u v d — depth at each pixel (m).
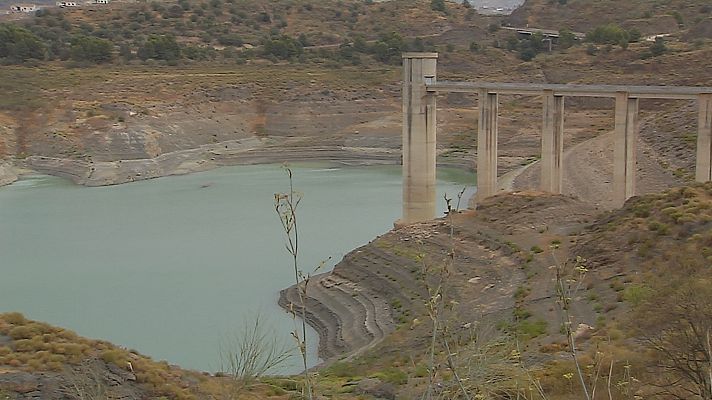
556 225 62.53
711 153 60.62
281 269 71.56
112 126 140.50
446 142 148.62
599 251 49.97
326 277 66.31
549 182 71.19
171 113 153.25
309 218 93.81
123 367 27.97
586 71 155.62
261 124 163.62
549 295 46.44
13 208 104.81
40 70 164.38
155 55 184.12
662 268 42.69
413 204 80.31
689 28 182.25
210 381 29.73
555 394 25.75
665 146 95.06
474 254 60.38
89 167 130.25
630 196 64.56
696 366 20.72
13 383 25.30
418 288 57.22
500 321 43.94
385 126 157.12
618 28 178.00
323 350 52.09
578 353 32.00
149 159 136.50
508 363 18.86
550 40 197.75
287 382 31.03
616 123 64.44
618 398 23.17
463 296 52.75
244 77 171.25
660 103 127.38
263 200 107.38
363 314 56.97
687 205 50.03
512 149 135.50
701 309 21.48
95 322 57.59
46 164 135.25
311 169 141.12
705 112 60.22
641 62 146.75
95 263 74.75
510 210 67.44
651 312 23.98
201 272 71.06
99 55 176.88
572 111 145.88
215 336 53.53
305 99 167.25
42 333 29.84
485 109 75.25
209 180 128.62
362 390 31.97
